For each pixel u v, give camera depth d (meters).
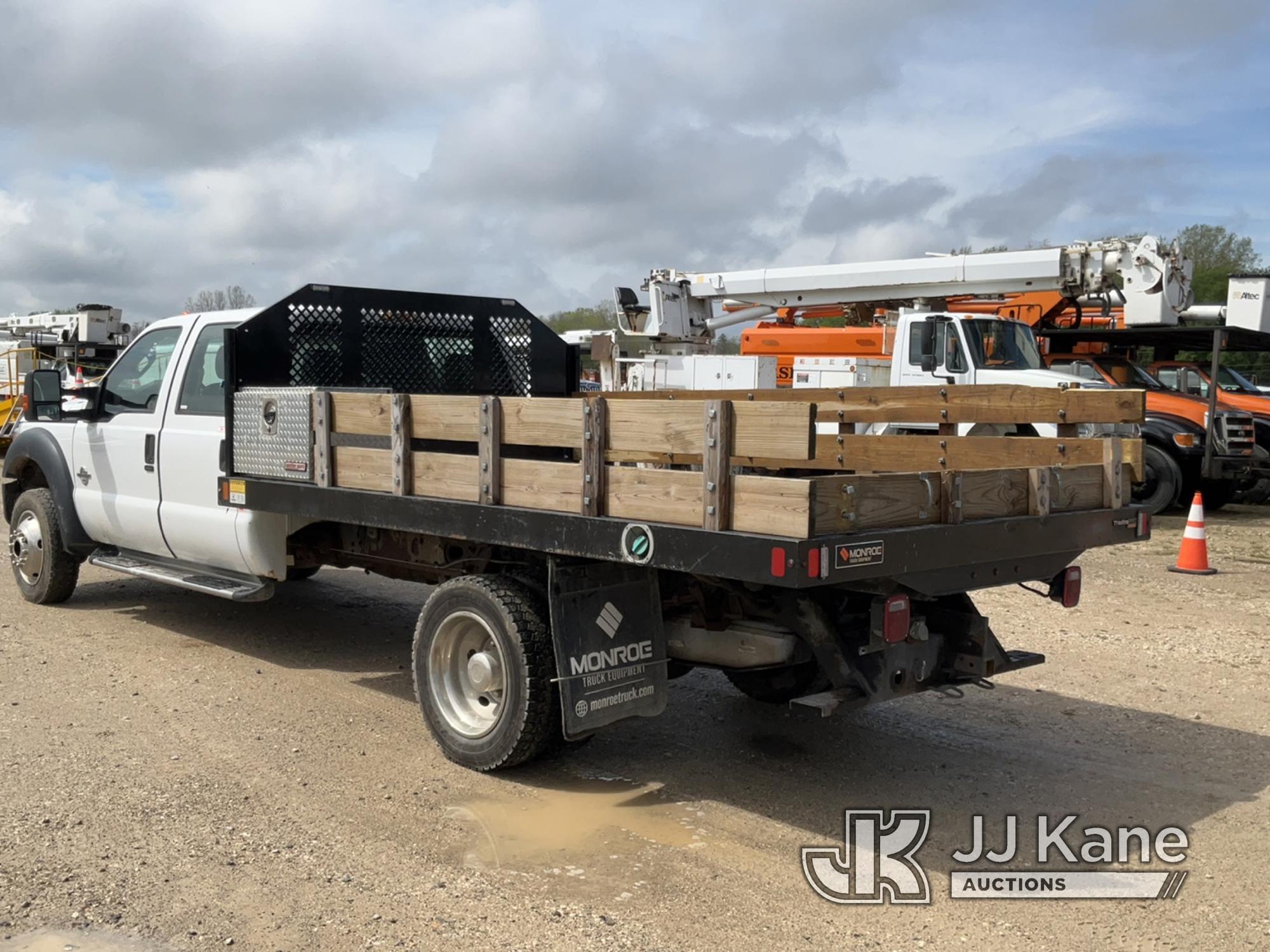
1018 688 6.47
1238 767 5.16
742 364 17.56
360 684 6.25
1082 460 5.17
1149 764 5.19
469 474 4.72
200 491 6.42
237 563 6.30
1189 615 8.57
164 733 5.32
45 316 26.62
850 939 3.48
